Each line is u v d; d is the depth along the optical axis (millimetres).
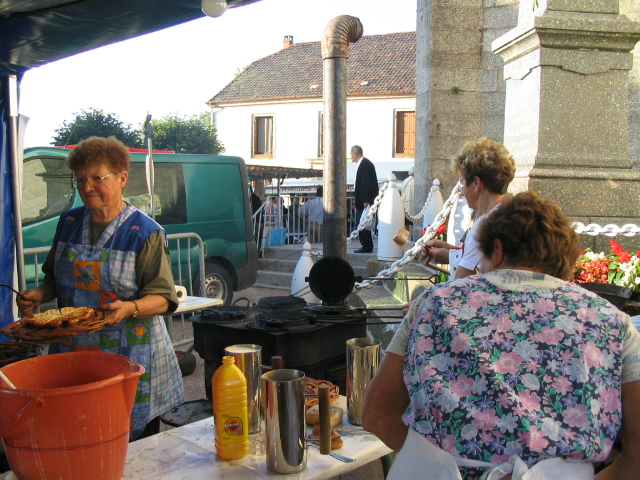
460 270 2691
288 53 32031
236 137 29859
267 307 3164
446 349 1484
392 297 6840
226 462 1961
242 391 1989
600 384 1406
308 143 28422
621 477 1463
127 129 24125
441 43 8828
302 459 1887
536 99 5242
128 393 1781
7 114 3764
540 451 1340
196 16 3420
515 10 8641
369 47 30031
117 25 3512
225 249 8484
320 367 2875
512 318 1479
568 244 1602
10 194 3803
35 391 1597
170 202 7922
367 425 1627
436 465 1435
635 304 3783
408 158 26734
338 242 4941
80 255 2488
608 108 5285
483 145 2760
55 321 2162
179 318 8031
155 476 1861
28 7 3158
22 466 1649
